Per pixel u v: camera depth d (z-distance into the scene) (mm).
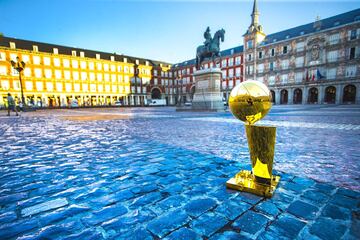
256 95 1681
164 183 2096
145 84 58438
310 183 2049
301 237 1234
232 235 1259
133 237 1253
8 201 1753
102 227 1366
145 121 8922
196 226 1357
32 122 9172
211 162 2803
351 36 31594
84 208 1622
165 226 1363
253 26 43469
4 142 4367
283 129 5770
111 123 8289
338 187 1949
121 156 3156
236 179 2018
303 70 36844
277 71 40094
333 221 1396
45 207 1648
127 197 1796
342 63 32594
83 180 2205
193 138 4660
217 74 14500
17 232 1323
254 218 1441
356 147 3592
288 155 3105
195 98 15711
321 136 4656
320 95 34969
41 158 3080
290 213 1499
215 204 1645
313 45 35344
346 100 33250
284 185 2004
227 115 11516
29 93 40406
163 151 3455
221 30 14047
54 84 43531
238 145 3900
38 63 41312
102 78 50531
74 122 8938
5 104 34031
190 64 57062
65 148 3744
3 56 37562
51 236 1280
